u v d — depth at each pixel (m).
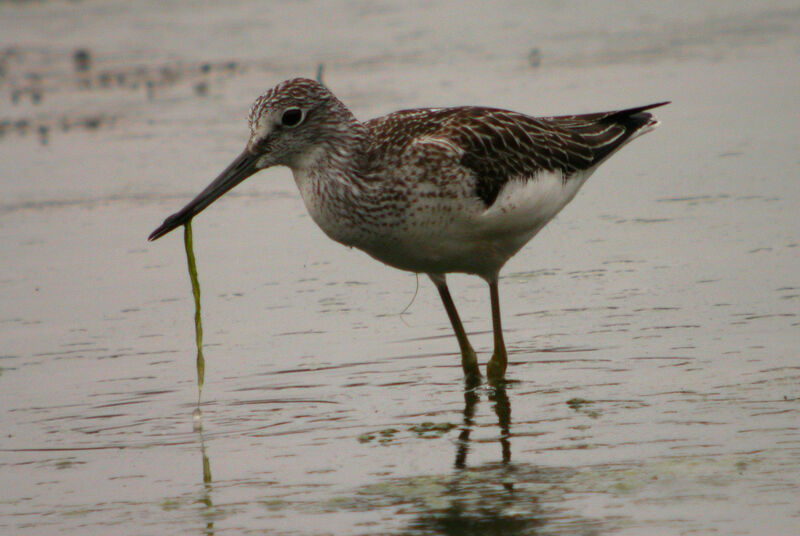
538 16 32.94
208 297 14.53
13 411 11.17
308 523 8.51
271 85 26.31
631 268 14.38
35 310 14.27
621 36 29.53
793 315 12.26
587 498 8.61
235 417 10.84
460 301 14.00
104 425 10.78
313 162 11.45
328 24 33.34
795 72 24.03
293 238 16.94
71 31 33.94
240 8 36.19
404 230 11.36
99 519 8.80
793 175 17.50
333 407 10.98
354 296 14.38
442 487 9.00
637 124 13.32
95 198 19.16
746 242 14.84
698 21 30.80
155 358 12.52
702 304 12.88
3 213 18.61
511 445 9.77
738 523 8.02
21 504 9.12
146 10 36.41
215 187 11.46
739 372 10.90
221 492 9.19
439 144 11.24
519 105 22.36
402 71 26.69
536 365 11.73
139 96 26.47
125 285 15.12
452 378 11.64
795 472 8.76
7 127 24.38
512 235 11.99
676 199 17.03
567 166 12.52
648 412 10.22
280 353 12.50
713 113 21.53
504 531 8.17
